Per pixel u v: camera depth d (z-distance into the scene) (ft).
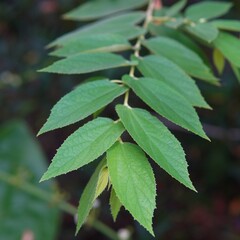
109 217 4.46
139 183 1.36
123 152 1.40
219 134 4.43
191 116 1.53
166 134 1.41
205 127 4.41
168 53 1.89
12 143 3.86
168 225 4.31
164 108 1.53
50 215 3.59
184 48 1.90
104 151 1.39
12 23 4.79
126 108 1.48
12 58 4.75
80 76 4.26
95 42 1.86
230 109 4.34
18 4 4.75
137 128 1.43
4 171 3.76
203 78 1.86
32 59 4.70
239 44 1.91
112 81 1.59
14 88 4.70
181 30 2.15
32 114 4.88
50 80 4.39
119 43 1.86
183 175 1.36
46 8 4.43
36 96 4.62
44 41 4.50
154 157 1.37
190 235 4.68
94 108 1.49
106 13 2.47
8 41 4.82
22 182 3.23
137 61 1.74
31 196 3.62
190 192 4.76
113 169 1.37
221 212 4.75
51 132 4.97
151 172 1.37
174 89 1.64
